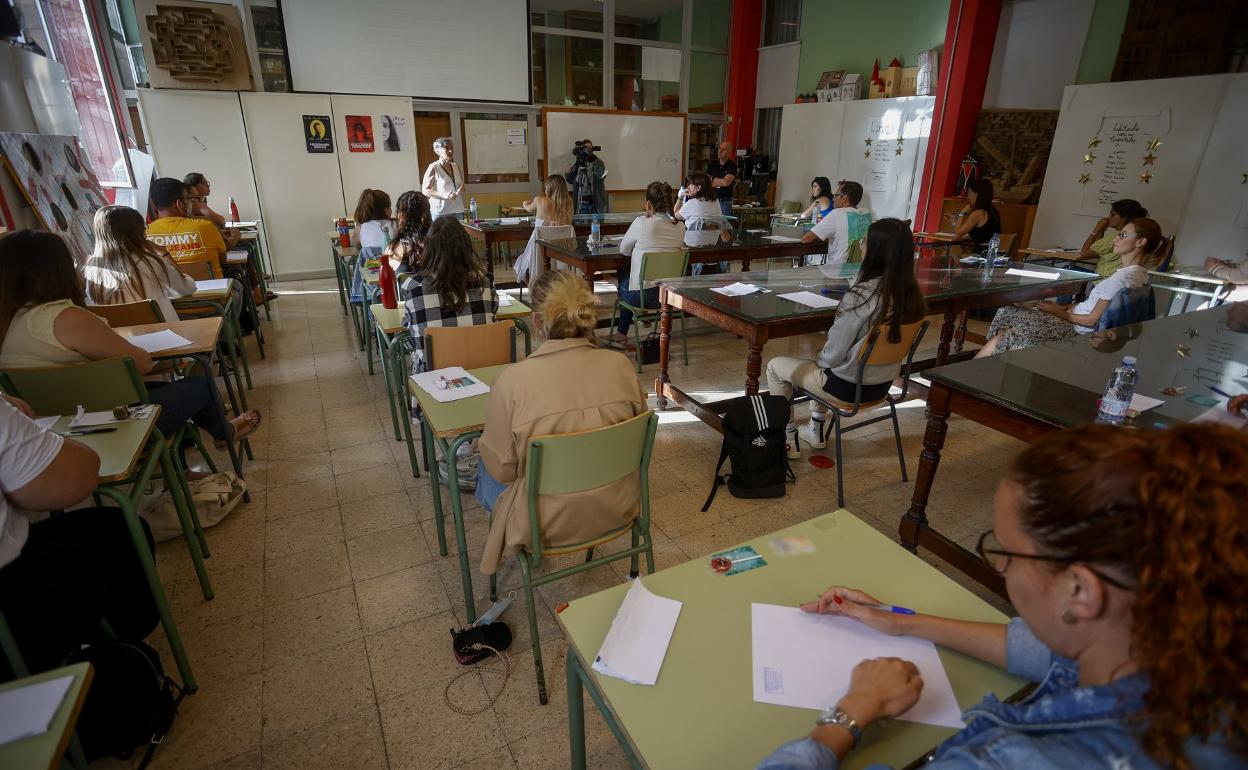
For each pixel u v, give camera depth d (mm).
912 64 6887
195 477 2480
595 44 8102
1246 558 412
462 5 6965
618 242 4500
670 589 992
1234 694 414
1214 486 436
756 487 2506
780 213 7922
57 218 3115
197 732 1489
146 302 2617
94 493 1354
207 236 3795
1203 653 417
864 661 803
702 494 2564
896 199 6855
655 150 8688
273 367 4016
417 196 3303
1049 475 533
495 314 2516
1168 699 442
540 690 1577
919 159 6566
